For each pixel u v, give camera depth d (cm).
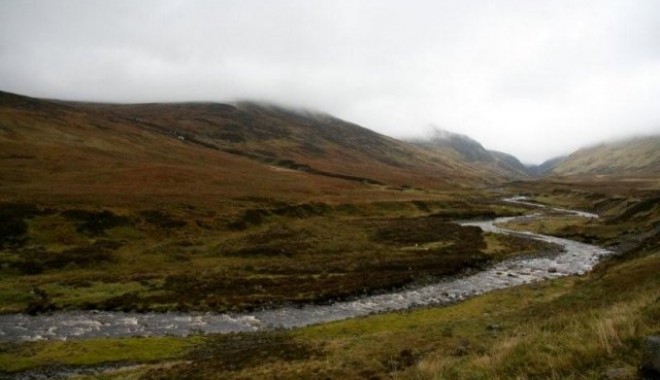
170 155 18400
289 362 3012
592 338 1405
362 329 4078
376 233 9925
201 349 3731
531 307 3806
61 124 18512
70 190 10088
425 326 3766
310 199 12988
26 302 5138
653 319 1443
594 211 15988
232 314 4956
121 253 7200
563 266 7244
